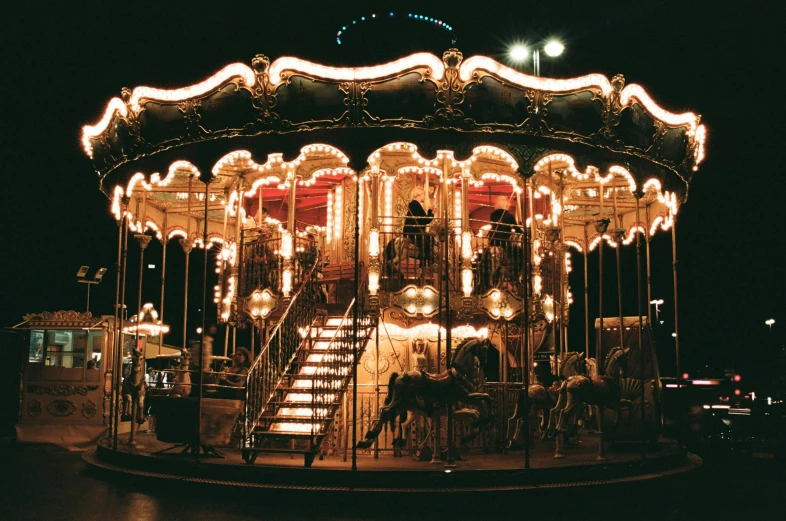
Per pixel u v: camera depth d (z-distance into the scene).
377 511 10.54
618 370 13.93
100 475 13.34
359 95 12.48
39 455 16.92
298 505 10.78
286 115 12.74
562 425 13.39
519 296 15.13
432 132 12.62
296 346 14.84
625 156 13.80
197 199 19.66
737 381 33.53
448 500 10.70
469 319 14.50
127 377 15.34
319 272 16.36
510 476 11.34
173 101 13.36
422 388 12.45
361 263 16.02
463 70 12.40
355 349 11.29
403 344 15.12
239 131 12.99
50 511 10.23
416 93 12.44
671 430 18.25
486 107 12.55
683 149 14.66
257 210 20.02
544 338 17.98
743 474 14.74
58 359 19.48
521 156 12.85
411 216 15.02
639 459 12.97
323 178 17.22
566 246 20.20
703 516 10.52
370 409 14.32
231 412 13.38
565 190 18.27
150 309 21.83
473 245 16.58
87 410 18.80
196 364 14.56
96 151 15.36
